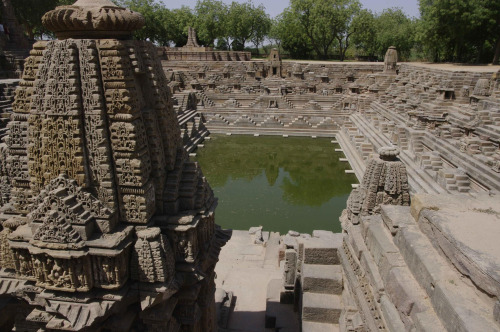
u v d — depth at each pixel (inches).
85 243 245.4
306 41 3026.6
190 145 1524.4
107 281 254.1
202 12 3009.4
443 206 266.5
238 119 1825.8
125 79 248.1
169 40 3297.2
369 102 1795.0
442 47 2365.9
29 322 297.7
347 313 322.3
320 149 1542.8
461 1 1691.7
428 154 953.5
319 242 419.2
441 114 1165.7
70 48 240.7
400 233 269.1
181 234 283.1
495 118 964.0
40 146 260.2
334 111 1839.3
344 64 2121.1
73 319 251.4
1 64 1425.9
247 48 4104.3
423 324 199.0
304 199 1042.1
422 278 226.8
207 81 2090.3
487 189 760.3
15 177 285.9
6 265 299.0
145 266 261.0
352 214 394.9
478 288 193.8
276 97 1887.3
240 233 751.1
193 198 298.8
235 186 1144.8
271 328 443.2
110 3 260.7
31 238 249.0
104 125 251.0
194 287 307.1
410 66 1921.8
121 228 263.6
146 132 271.3
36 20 1862.7
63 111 245.1
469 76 1300.4
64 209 245.0
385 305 246.4
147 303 265.1
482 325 173.5
